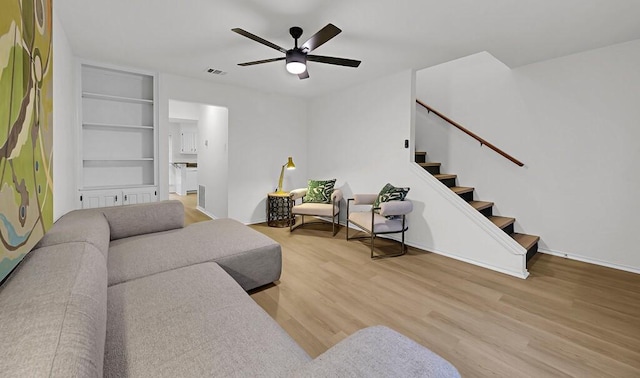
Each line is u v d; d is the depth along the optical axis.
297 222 5.14
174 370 0.96
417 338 1.86
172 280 1.63
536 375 1.55
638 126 2.85
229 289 1.55
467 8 2.27
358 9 2.29
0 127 1.00
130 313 1.28
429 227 3.61
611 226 3.03
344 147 4.79
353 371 0.74
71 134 3.08
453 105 4.27
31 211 1.35
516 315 2.13
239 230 2.71
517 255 2.85
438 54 3.22
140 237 2.46
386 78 4.03
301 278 2.75
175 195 8.41
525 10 2.29
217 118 5.09
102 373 0.84
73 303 0.86
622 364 1.63
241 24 2.55
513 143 3.69
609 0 2.13
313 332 1.91
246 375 0.94
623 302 2.31
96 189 3.52
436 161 4.52
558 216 3.37
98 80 3.68
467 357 1.69
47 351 0.63
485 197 3.98
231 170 4.71
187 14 2.38
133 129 3.95
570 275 2.84
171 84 4.02
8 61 1.08
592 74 3.08
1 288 0.92
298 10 2.31
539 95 3.45
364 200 3.94
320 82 4.37
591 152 3.11
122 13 2.37
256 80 4.28
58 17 2.41
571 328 1.97
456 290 2.53
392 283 2.66
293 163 4.93
